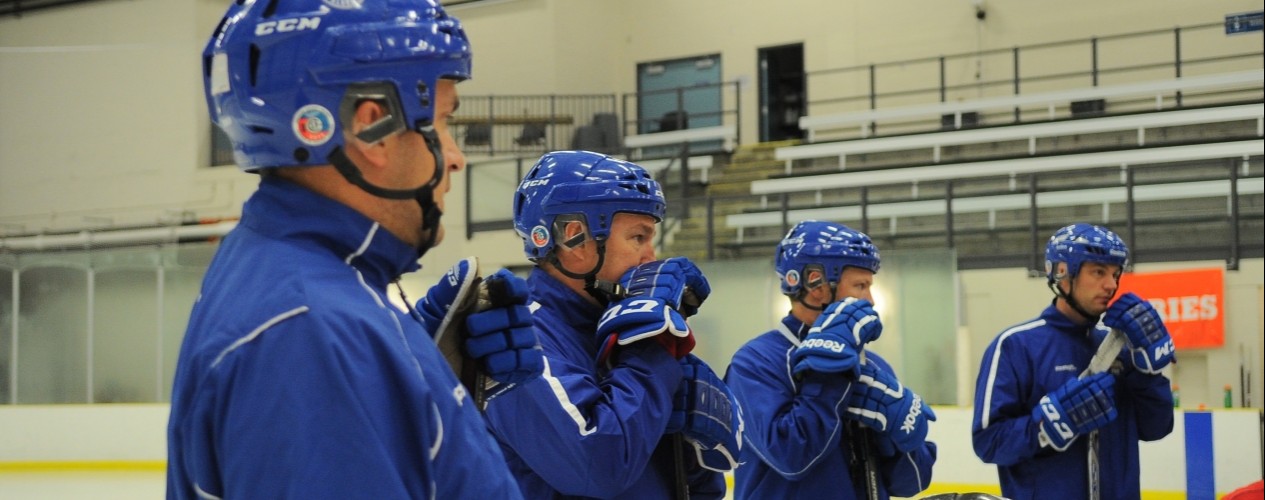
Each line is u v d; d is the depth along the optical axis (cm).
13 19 1736
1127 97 1382
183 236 1425
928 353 908
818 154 1452
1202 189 1088
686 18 1728
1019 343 392
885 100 1608
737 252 1258
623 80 1767
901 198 1252
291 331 113
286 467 109
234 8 130
